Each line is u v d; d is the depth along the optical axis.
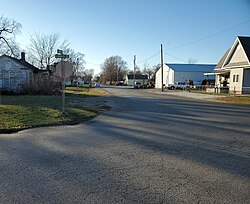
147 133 7.88
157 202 3.32
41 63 55.94
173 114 12.68
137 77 94.06
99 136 7.40
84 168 4.61
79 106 15.16
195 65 64.19
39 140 6.84
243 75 27.84
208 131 8.27
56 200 3.38
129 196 3.49
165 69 64.62
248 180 4.09
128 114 12.61
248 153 5.70
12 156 5.33
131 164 4.85
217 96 26.86
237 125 9.50
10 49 39.25
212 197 3.47
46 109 12.55
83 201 3.35
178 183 3.95
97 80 137.00
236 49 29.48
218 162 5.02
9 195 3.52
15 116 10.33
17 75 29.47
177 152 5.72
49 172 4.40
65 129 8.52
